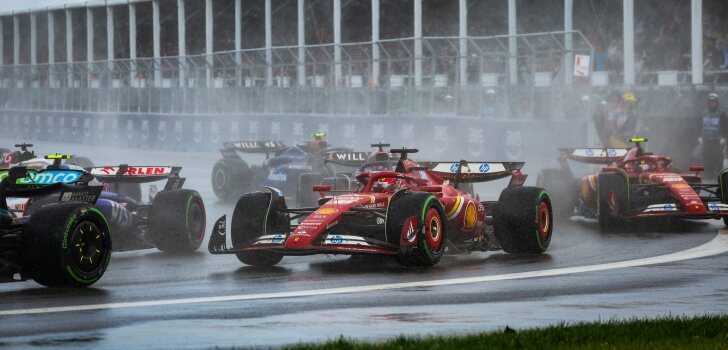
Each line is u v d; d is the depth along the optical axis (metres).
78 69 177.00
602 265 44.94
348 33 149.88
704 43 109.44
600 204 60.50
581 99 96.50
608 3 120.75
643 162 64.50
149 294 36.84
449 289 37.62
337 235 42.47
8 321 30.64
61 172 39.09
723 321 29.08
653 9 115.38
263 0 163.00
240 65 141.25
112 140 168.75
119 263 47.12
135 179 52.81
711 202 61.25
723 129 92.00
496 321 30.66
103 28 193.38
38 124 187.75
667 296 36.19
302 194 66.31
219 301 34.97
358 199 44.25
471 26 138.88
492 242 51.12
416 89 113.75
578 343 25.59
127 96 165.38
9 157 60.81
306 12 154.12
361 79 122.25
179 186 54.44
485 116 103.62
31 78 189.25
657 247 51.94
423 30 144.12
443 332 28.55
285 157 81.06
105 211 47.22
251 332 28.64
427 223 43.16
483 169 51.88
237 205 45.09
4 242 37.56
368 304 34.12
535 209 48.47
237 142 85.00
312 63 129.62
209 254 50.59
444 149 107.44
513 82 101.62
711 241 54.25
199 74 149.50
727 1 109.81
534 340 25.72
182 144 153.25
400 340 25.42
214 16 170.12
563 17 130.38
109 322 30.45
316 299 35.31
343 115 122.69
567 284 39.06
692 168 63.62
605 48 120.75
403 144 112.88
